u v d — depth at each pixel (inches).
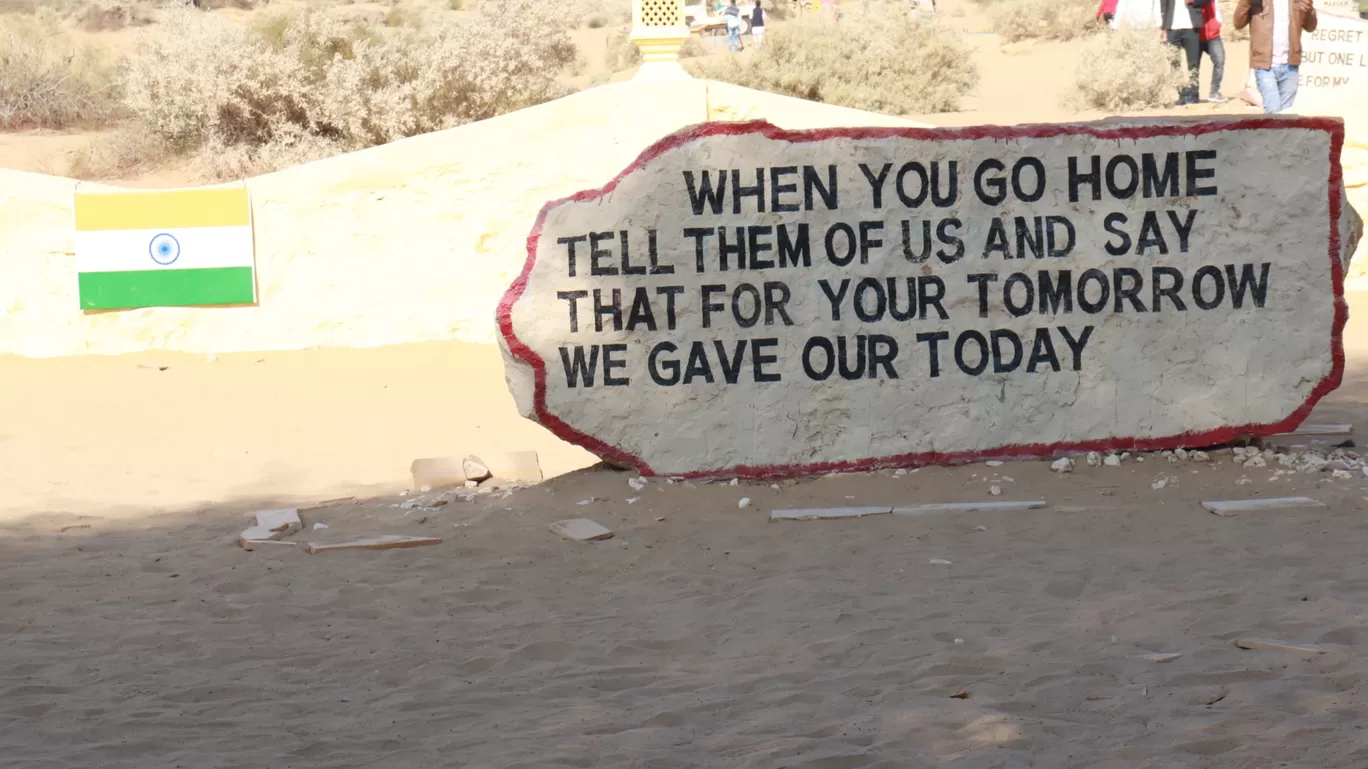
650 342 374.9
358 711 233.1
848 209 373.7
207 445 464.8
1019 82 1146.7
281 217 587.5
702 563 315.3
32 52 1055.0
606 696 236.4
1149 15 944.9
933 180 373.4
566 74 1437.0
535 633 271.3
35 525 372.5
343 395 527.8
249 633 278.8
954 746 204.1
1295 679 222.8
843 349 374.9
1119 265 374.6
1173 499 342.3
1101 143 373.1
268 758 212.1
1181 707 214.2
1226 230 375.6
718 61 1147.3
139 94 853.8
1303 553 293.4
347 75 829.8
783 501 359.6
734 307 374.3
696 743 211.5
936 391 375.2
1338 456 371.6
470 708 232.1
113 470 435.5
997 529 326.6
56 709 236.1
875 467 376.2
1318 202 374.9
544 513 359.9
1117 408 376.5
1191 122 377.4
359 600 299.4
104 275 579.5
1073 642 247.6
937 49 1036.5
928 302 374.9
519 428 479.2
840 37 1064.2
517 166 592.4
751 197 372.8
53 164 875.4
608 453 378.3
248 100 842.8
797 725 215.5
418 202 593.0
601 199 372.5
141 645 272.5
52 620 290.0
